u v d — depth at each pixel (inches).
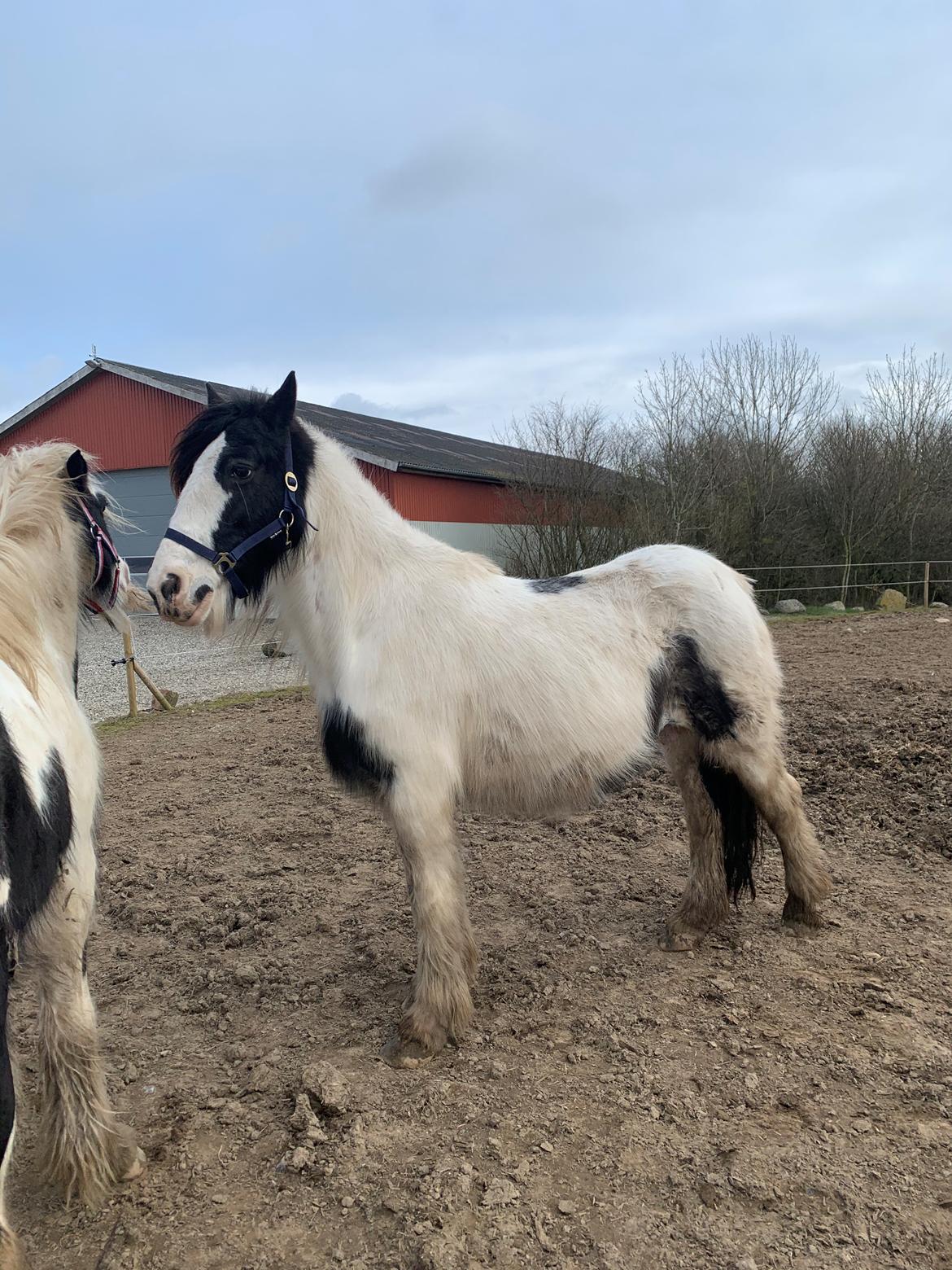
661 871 172.4
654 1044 112.0
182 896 169.6
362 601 117.8
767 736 134.2
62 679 89.0
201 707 381.4
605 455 859.4
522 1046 113.7
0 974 60.4
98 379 853.2
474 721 116.9
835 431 879.7
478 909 159.0
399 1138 96.0
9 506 90.4
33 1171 94.1
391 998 128.3
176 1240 83.4
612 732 122.6
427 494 795.4
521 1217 82.9
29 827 67.7
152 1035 121.8
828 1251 77.4
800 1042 110.4
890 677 334.0
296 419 121.0
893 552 863.7
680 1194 85.2
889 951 133.6
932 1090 98.7
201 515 111.4
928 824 182.4
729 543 843.4
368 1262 79.4
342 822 210.5
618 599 130.9
